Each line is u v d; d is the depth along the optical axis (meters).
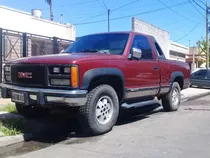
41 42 16.78
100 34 7.48
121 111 9.22
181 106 10.84
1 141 5.38
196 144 5.51
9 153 5.02
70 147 5.32
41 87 5.69
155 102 10.49
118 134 6.22
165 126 7.07
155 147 5.30
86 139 5.84
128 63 6.61
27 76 5.87
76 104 5.42
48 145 5.48
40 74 5.68
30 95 5.76
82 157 4.77
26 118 7.21
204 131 6.55
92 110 5.80
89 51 6.92
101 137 5.98
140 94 7.18
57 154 4.93
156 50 7.96
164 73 8.12
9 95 6.36
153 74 7.56
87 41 7.39
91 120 5.81
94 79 5.80
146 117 8.33
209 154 4.93
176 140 5.78
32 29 18.84
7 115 7.36
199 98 14.25
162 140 5.76
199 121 7.70
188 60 40.50
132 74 6.75
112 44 7.00
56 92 5.41
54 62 5.53
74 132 6.39
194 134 6.27
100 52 6.80
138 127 6.94
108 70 5.99
